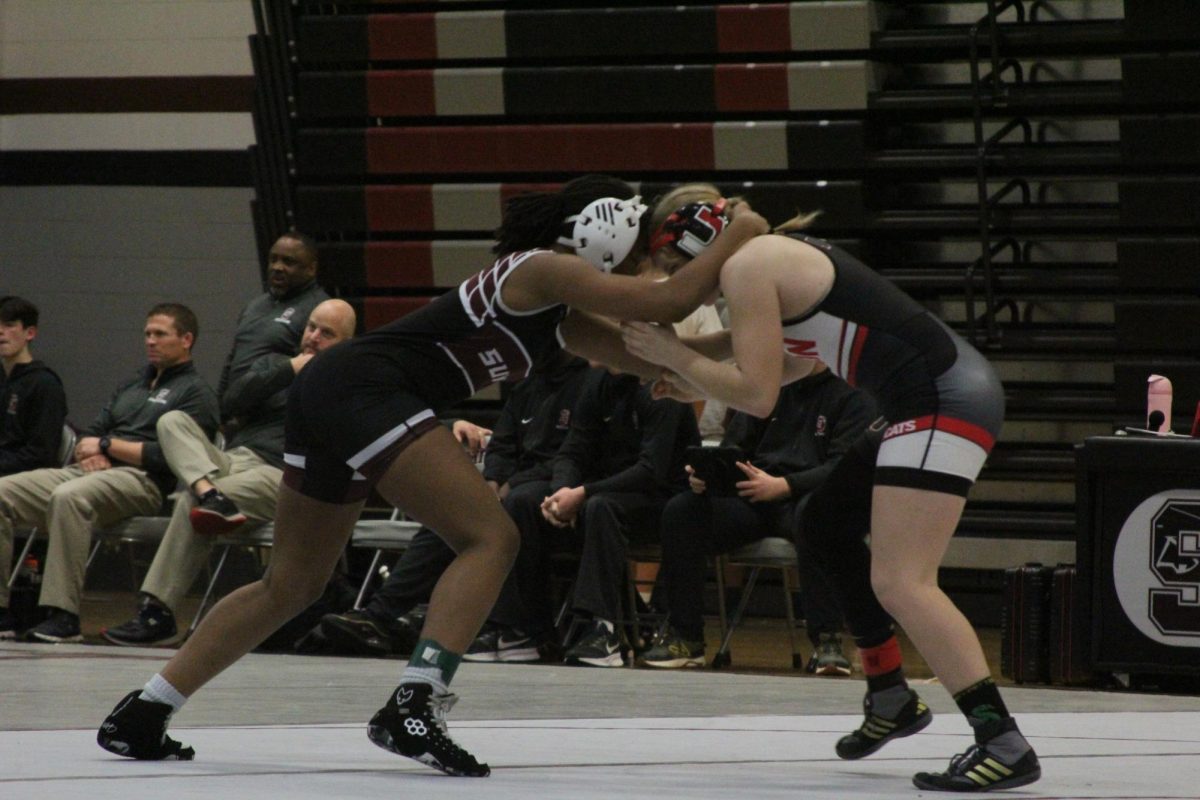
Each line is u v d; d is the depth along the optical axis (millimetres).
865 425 18719
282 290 22703
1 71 32156
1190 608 16188
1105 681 17031
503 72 25094
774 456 19141
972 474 9984
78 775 9516
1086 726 13273
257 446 21625
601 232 10391
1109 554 16500
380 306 25516
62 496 21219
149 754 10320
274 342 22328
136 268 31484
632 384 19531
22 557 22062
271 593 10375
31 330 22938
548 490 19516
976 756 9633
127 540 22094
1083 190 23594
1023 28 23344
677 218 10461
